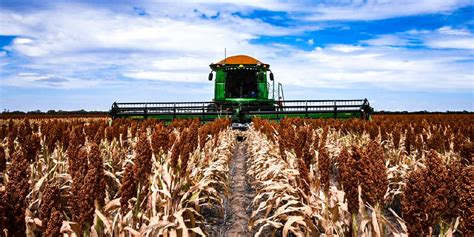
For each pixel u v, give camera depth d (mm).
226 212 7855
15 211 3012
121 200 4078
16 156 3785
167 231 4648
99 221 3986
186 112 20844
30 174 6281
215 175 8953
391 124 14406
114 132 10359
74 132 8266
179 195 5848
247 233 6625
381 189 3840
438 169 3598
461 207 3068
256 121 17484
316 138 8516
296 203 5316
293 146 7406
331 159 11562
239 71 21672
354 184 3924
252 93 21781
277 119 20906
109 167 8242
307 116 20828
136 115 20469
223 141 14148
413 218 3223
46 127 10234
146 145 4559
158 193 5250
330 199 4641
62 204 5941
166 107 20875
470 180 3035
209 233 6574
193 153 8023
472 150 6797
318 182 5055
